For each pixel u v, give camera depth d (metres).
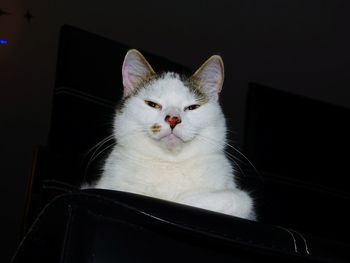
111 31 3.51
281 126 2.48
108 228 0.89
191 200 1.45
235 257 0.97
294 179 2.44
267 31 3.62
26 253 1.04
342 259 0.95
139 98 1.85
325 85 3.66
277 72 3.66
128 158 1.75
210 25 3.61
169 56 3.56
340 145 2.58
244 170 2.34
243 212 1.51
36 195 2.14
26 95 3.57
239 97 3.59
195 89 1.90
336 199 2.50
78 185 2.02
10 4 3.51
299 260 0.94
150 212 0.86
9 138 3.53
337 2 3.53
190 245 0.94
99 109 2.24
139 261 0.90
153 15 3.56
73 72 2.20
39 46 3.56
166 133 1.73
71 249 0.88
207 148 1.79
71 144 2.13
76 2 3.53
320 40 3.62
